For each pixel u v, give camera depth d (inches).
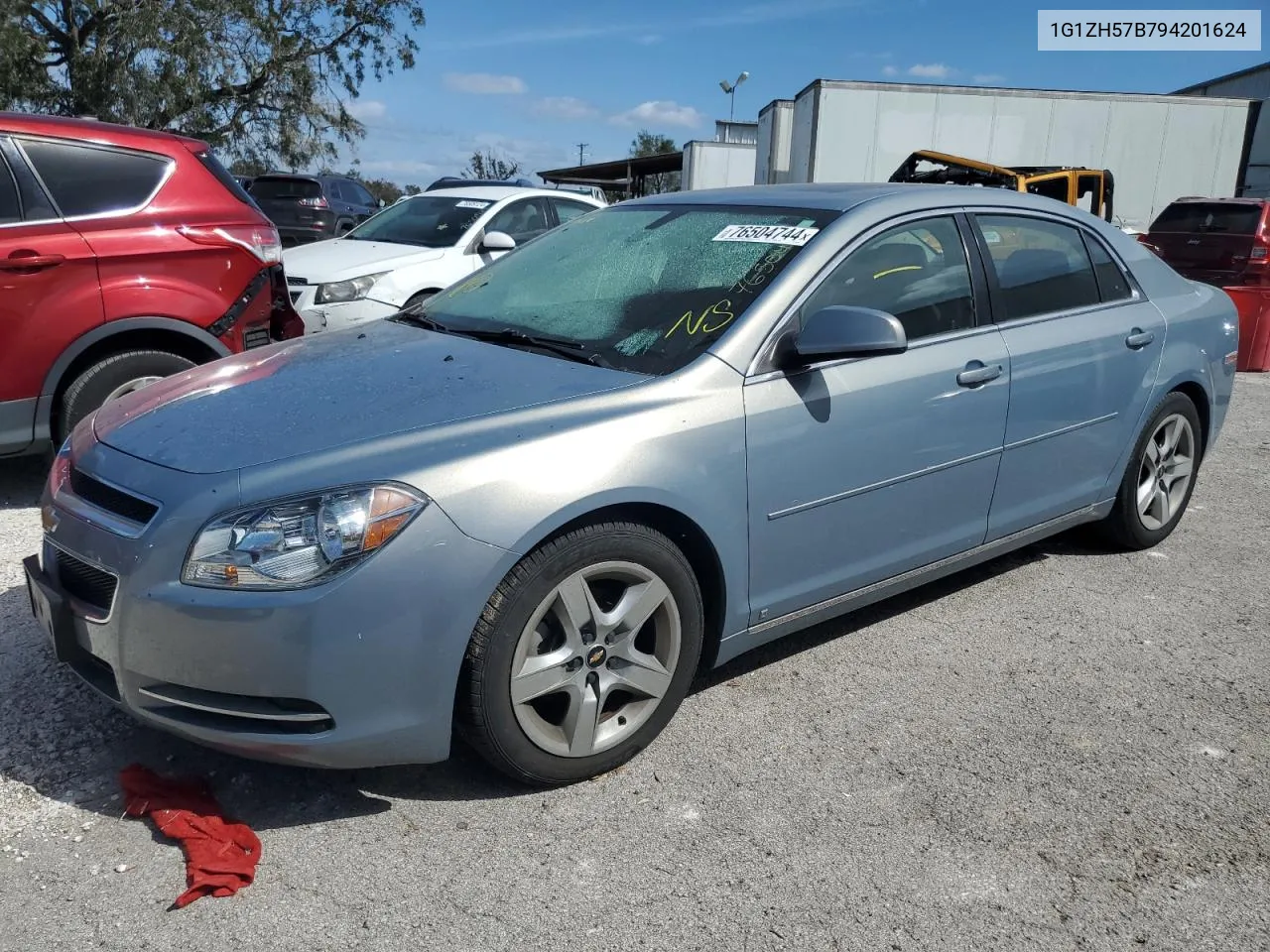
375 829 100.6
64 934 85.4
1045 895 93.4
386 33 1052.5
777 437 116.1
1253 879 96.4
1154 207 703.7
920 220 137.5
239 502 93.4
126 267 189.6
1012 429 143.6
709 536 111.4
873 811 105.0
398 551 92.4
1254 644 147.0
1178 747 119.0
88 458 107.0
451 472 95.9
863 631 148.6
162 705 97.0
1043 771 113.3
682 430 108.3
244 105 1034.1
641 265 136.7
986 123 678.5
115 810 102.3
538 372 115.5
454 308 146.7
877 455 126.6
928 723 122.9
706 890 93.0
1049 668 137.8
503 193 345.1
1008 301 145.6
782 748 116.6
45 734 114.9
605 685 107.3
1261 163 933.2
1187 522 201.6
